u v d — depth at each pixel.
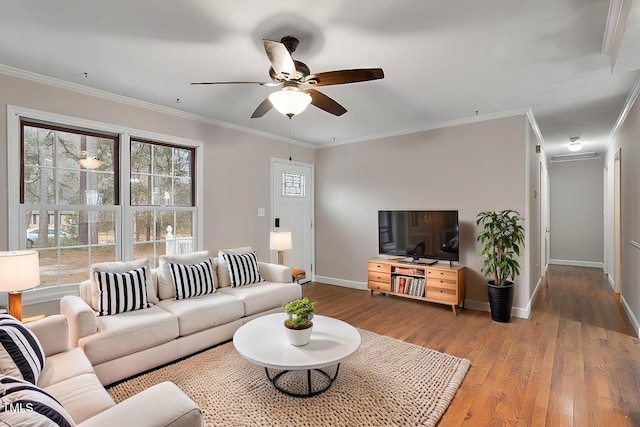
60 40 2.28
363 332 3.34
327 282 5.66
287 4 1.88
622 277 4.35
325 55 2.48
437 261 4.44
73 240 3.15
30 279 2.16
